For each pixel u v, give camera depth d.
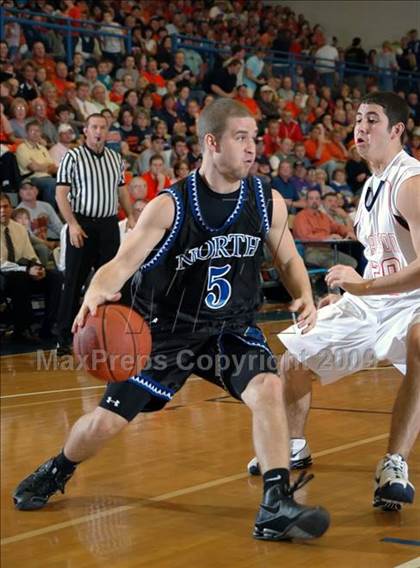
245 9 19.39
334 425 5.25
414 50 19.34
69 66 13.20
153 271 3.42
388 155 3.91
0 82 11.65
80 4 15.02
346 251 12.26
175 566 2.98
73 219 7.92
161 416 5.55
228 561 3.03
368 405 5.88
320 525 3.13
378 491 3.57
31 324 9.22
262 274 11.23
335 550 3.12
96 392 6.46
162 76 14.70
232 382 3.41
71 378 7.10
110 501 3.76
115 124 12.09
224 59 15.88
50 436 5.01
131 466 4.33
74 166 7.89
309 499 3.78
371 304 4.11
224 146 3.26
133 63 13.77
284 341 4.17
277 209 3.52
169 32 16.70
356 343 4.12
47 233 10.05
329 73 17.70
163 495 3.84
